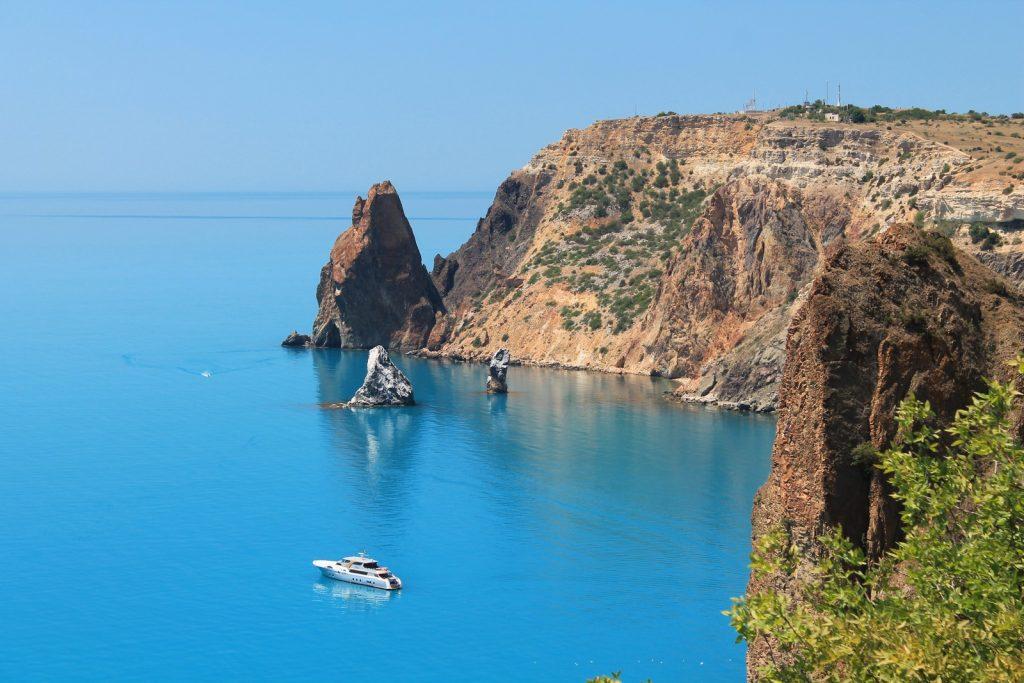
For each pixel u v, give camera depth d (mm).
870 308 59688
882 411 57938
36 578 114625
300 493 147000
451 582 113250
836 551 45844
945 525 42250
